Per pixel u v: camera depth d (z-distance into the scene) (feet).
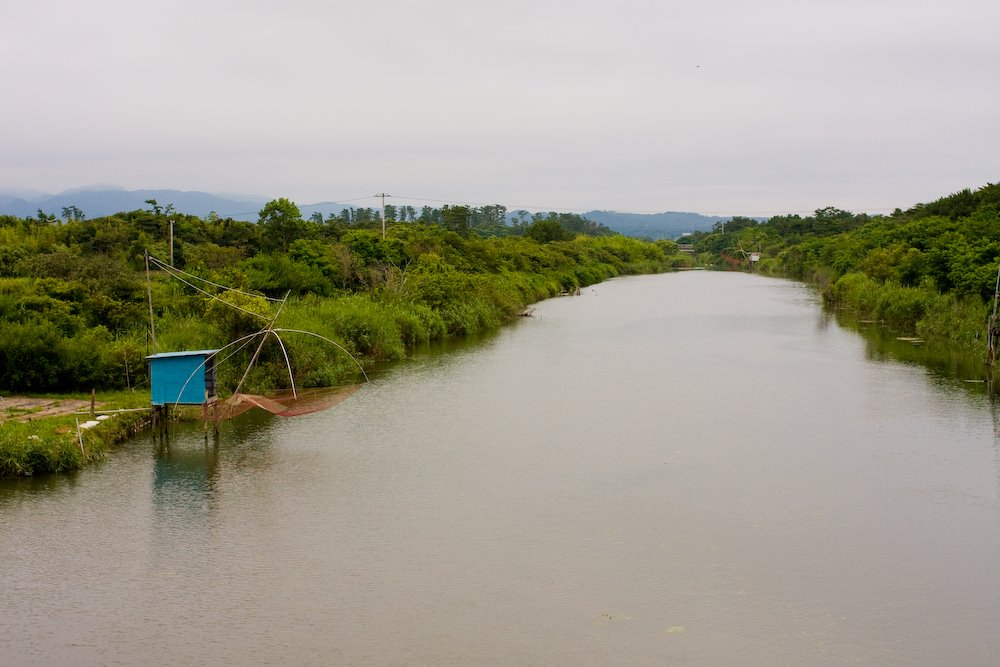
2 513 69.51
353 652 49.03
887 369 138.00
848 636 50.93
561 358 151.74
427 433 96.53
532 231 445.78
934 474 80.94
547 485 78.13
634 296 308.60
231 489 76.38
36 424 84.43
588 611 53.93
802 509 71.77
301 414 93.50
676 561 61.36
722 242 627.05
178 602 55.01
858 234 347.77
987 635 51.08
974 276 167.63
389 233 248.52
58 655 48.70
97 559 61.36
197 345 111.65
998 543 64.54
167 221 205.87
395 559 61.72
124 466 82.02
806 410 107.86
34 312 106.63
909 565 60.70
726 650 49.32
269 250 190.49
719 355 155.84
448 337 181.06
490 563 61.05
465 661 48.03
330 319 142.41
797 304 267.59
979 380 127.13
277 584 57.62
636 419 103.30
